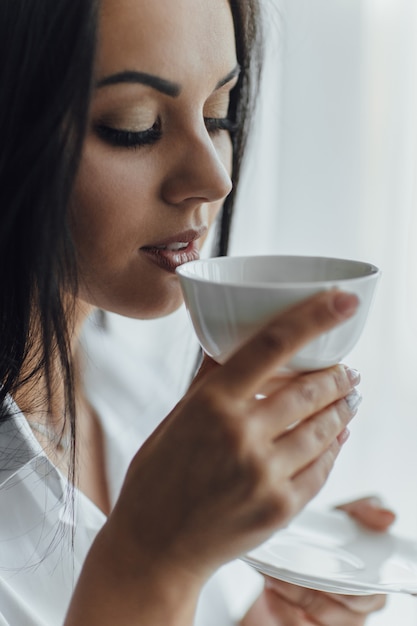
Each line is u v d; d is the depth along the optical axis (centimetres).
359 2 182
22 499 95
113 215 79
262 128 188
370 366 204
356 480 205
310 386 61
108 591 65
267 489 59
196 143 78
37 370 90
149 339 183
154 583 64
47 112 73
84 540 98
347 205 194
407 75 184
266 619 97
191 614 66
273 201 196
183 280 60
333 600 95
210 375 61
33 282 84
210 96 84
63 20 72
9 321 86
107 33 73
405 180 191
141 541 63
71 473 96
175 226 82
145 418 127
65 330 84
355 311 56
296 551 84
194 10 75
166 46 74
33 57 73
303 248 199
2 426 94
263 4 138
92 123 76
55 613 93
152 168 79
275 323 57
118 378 127
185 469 60
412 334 202
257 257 71
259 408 59
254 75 109
